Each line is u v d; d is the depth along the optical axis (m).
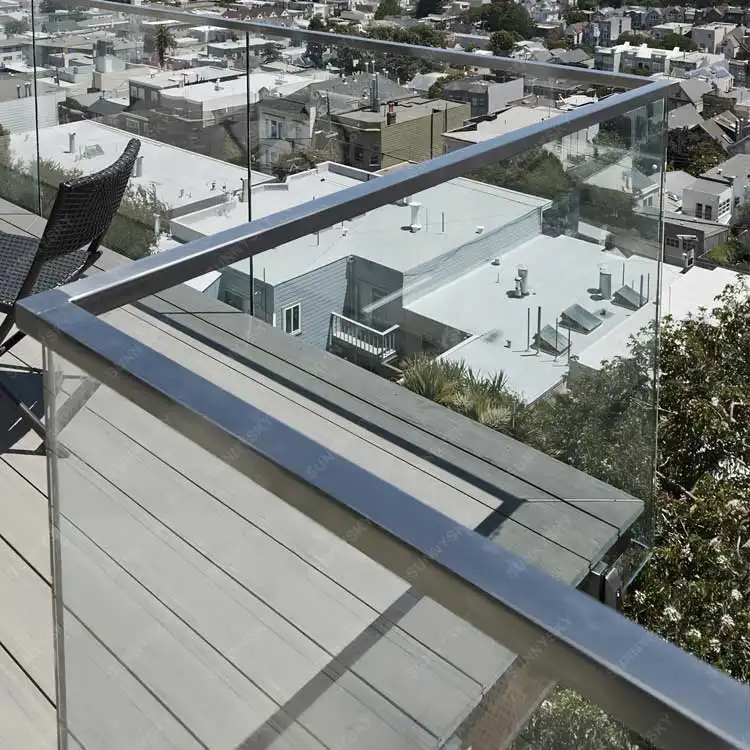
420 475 2.00
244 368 1.54
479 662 0.86
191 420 1.01
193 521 1.16
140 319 1.32
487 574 0.77
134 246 3.83
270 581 1.09
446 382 2.04
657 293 2.68
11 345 2.59
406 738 0.97
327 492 0.88
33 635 1.99
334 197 1.75
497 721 0.84
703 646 5.82
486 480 2.13
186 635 1.21
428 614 0.93
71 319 1.18
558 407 2.34
